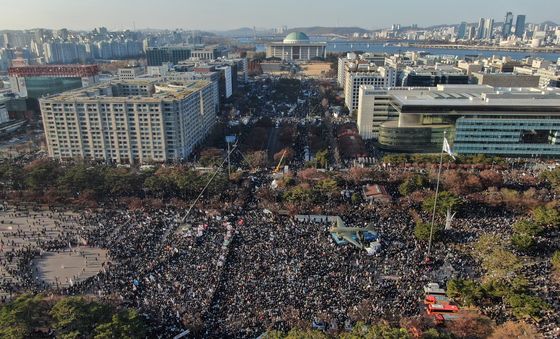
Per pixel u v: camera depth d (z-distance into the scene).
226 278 194.62
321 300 176.88
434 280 195.62
